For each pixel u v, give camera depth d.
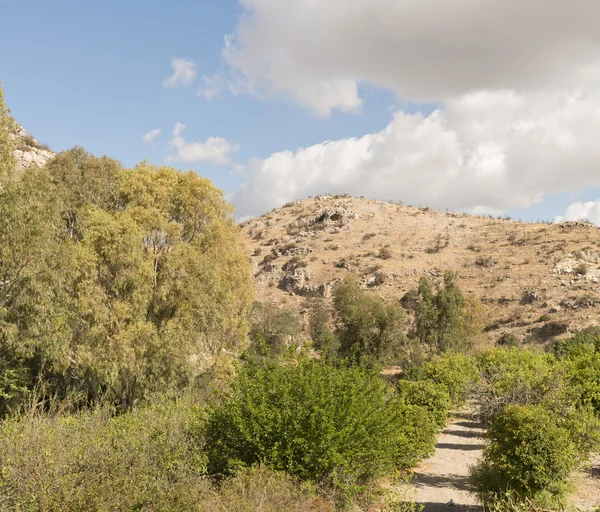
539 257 80.06
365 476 11.36
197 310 25.22
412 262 84.31
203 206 31.17
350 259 85.75
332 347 50.75
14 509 6.59
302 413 10.70
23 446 8.03
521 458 11.52
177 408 13.70
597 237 85.00
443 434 24.44
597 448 13.80
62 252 21.72
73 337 23.53
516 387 15.85
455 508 12.53
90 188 31.23
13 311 20.52
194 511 7.62
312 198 137.75
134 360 22.66
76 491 6.81
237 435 11.09
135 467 8.03
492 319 65.75
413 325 60.69
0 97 21.41
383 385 13.19
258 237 110.38
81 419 11.53
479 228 100.75
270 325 51.53
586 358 24.77
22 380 19.80
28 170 21.30
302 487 9.23
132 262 24.17
